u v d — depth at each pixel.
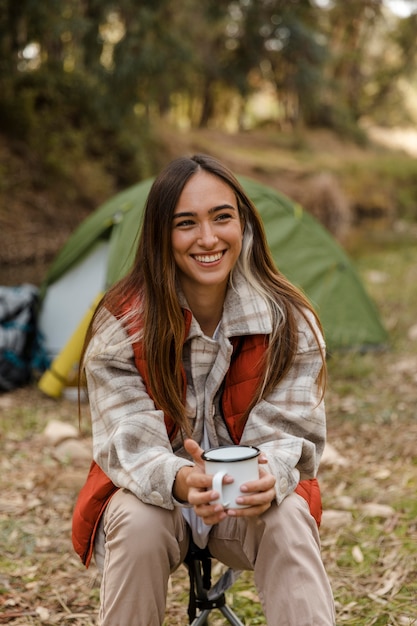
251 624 2.60
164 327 2.03
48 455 4.32
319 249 6.33
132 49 14.40
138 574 1.86
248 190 6.24
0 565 3.05
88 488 2.11
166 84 16.14
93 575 2.98
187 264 2.05
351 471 3.95
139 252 2.13
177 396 2.05
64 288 5.90
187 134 21.98
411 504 3.46
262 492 1.86
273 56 23.33
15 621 2.64
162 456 1.94
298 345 2.09
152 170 18.33
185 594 2.81
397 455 4.14
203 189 2.03
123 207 5.86
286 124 30.86
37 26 12.99
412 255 12.72
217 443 2.13
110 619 1.87
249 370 2.08
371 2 30.91
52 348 5.77
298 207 6.47
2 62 14.80
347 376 5.69
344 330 6.18
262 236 2.16
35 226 13.84
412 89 37.56
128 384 2.07
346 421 4.73
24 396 5.45
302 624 1.81
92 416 2.10
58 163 15.03
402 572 2.88
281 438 2.02
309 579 1.84
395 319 7.41
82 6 14.16
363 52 33.69
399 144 35.50
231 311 2.09
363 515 3.39
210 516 1.84
